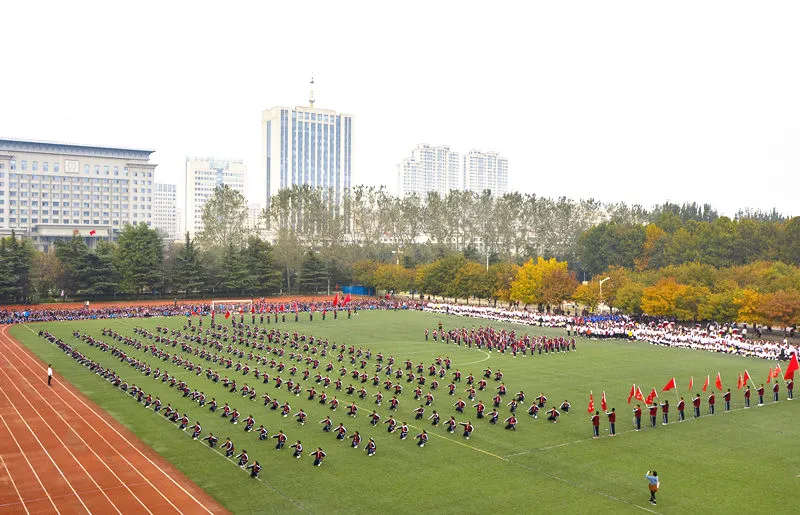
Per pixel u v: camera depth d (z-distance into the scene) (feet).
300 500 121.08
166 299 549.13
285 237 643.04
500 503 119.55
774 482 131.23
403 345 311.47
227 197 654.94
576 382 227.61
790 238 509.76
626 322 384.47
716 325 377.30
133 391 206.80
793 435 164.66
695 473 136.36
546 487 127.85
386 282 591.78
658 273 456.04
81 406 192.54
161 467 139.95
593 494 124.36
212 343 296.92
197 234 649.61
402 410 187.73
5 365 256.73
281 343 300.40
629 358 281.33
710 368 257.96
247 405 192.03
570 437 162.09
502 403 196.13
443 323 405.80
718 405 196.65
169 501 121.29
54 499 123.13
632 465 141.28
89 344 303.89
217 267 583.17
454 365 258.57
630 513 115.24
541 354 290.56
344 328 377.50
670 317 410.72
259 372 239.50
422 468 138.92
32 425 172.86
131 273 530.68
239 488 127.54
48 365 247.09
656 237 612.29
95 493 125.70
